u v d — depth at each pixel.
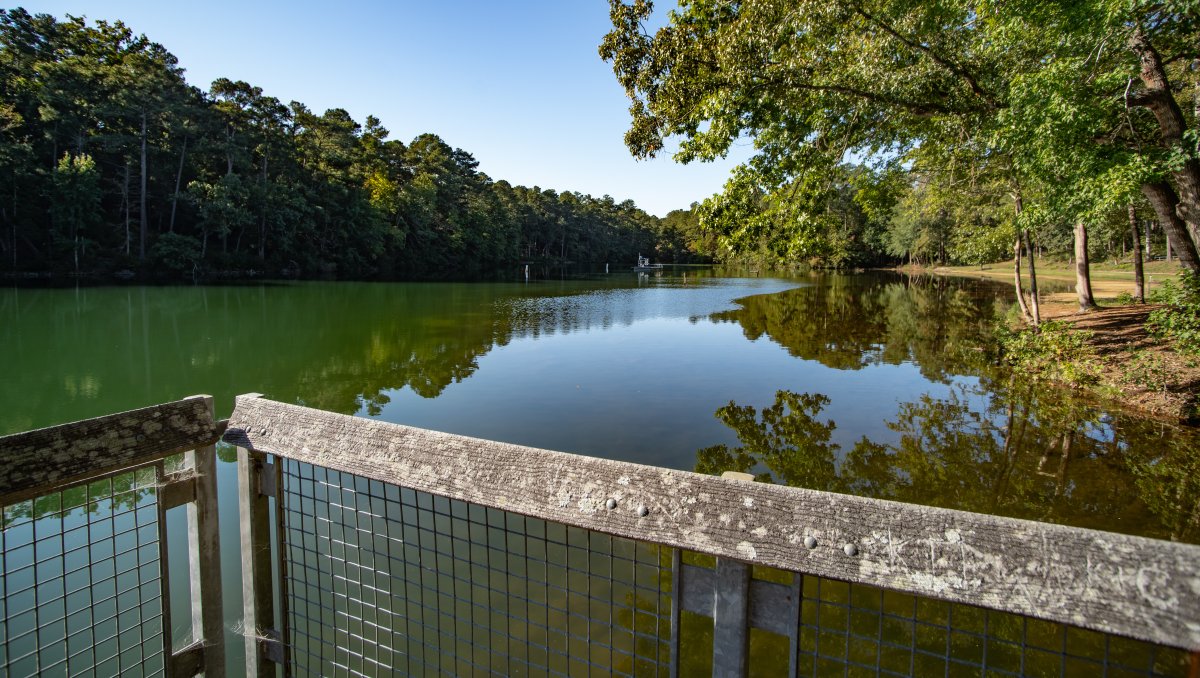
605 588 4.14
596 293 36.38
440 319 22.38
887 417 9.62
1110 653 3.66
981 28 8.13
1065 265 44.62
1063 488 6.68
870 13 8.05
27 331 17.19
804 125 9.05
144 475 5.70
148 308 23.12
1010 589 1.05
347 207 46.31
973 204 16.33
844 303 29.11
